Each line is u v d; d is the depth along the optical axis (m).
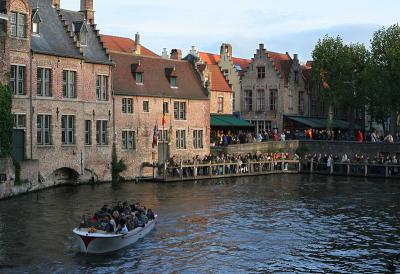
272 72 74.50
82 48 48.28
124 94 52.44
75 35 48.09
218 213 36.16
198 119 60.50
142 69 55.16
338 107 73.62
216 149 61.53
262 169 61.84
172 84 58.56
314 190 47.66
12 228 30.28
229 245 28.06
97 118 49.91
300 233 30.73
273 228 31.92
